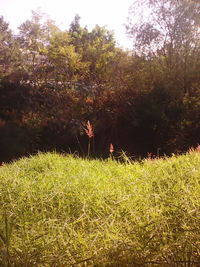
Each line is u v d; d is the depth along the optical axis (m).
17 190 3.95
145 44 19.84
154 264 2.27
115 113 18.23
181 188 3.57
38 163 5.87
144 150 17.58
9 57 25.50
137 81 19.17
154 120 17.23
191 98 17.64
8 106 17.42
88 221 2.86
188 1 19.19
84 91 18.98
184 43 19.20
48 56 22.62
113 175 4.86
